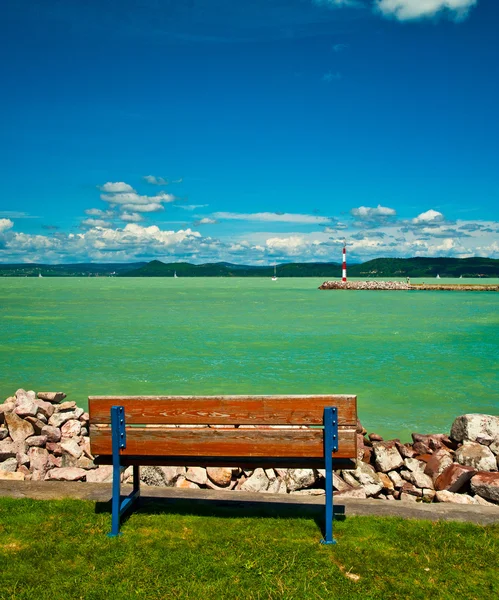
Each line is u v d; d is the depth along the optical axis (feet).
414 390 74.79
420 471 36.40
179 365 94.99
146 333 149.59
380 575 15.66
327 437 17.29
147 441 18.10
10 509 19.94
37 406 46.70
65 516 19.39
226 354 108.99
